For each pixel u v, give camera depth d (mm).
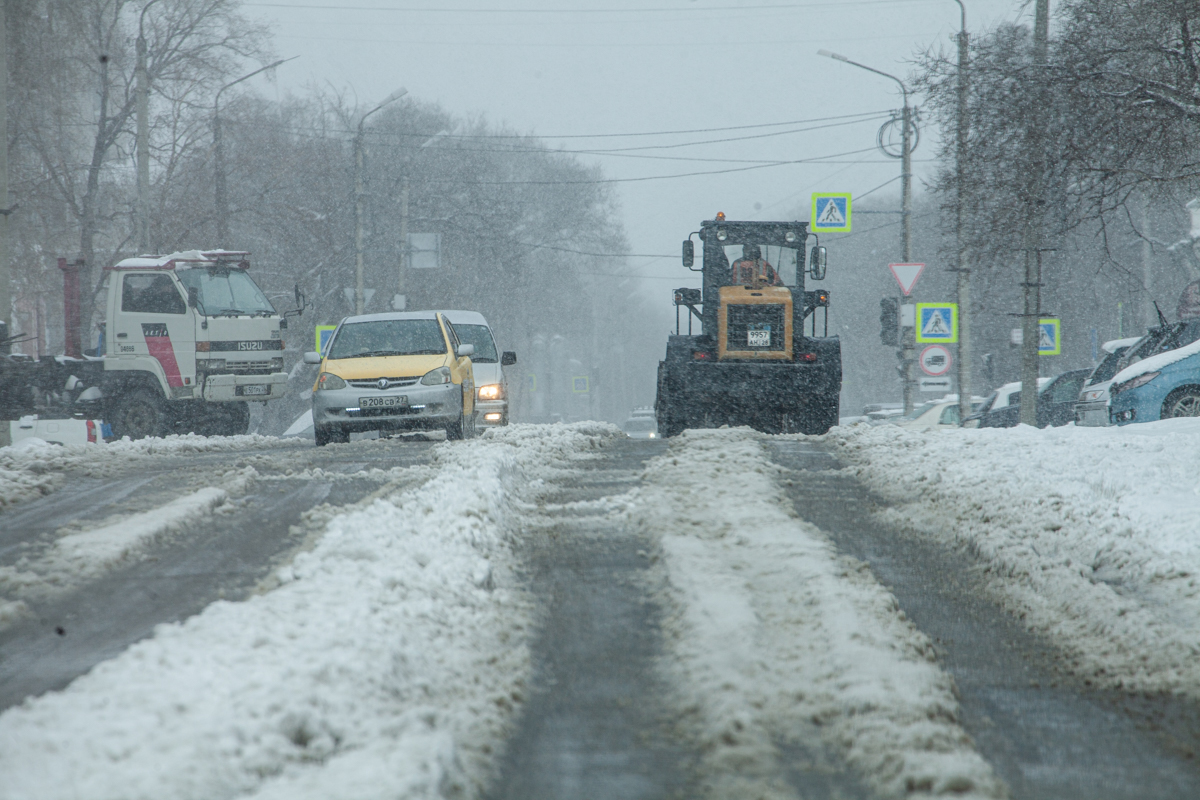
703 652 20188
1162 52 66688
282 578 23547
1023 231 74125
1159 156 69000
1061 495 34000
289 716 15477
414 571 24141
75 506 35781
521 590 25391
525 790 15258
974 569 28312
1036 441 47344
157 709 15539
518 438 51531
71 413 80875
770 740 16734
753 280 69562
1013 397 104562
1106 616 23547
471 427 67688
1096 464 40375
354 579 23078
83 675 18703
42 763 13891
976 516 33062
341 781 13766
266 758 14586
